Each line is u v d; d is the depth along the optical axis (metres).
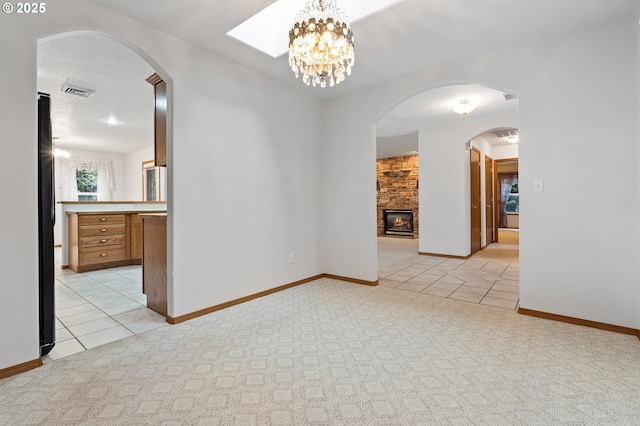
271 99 3.49
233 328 2.53
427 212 6.06
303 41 2.06
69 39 2.77
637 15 2.28
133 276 4.38
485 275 4.36
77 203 4.92
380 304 3.12
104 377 1.81
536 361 1.97
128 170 8.70
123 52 3.04
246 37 2.75
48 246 2.08
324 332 2.44
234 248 3.10
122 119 5.37
